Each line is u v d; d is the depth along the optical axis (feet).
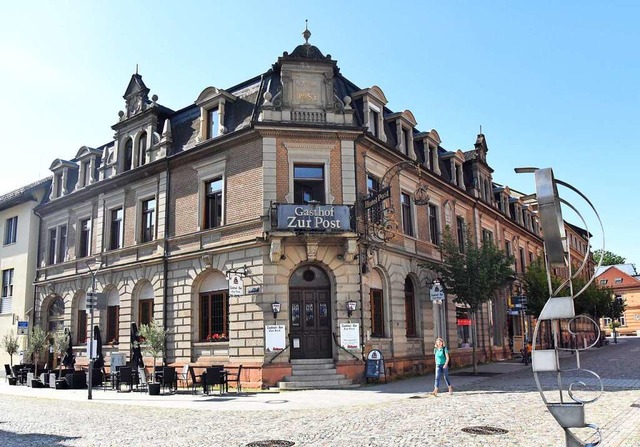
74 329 92.68
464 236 101.35
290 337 65.36
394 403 47.65
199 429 37.27
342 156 69.21
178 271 75.41
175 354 73.51
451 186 96.22
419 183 86.74
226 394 59.16
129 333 80.33
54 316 98.32
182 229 76.07
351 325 65.00
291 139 68.54
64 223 99.14
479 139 114.93
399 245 78.69
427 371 79.61
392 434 32.30
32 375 76.95
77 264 93.61
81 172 97.04
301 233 63.72
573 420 19.45
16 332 100.58
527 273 124.57
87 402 56.08
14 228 109.29
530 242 148.15
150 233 81.97
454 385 62.03
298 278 66.95
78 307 93.91
